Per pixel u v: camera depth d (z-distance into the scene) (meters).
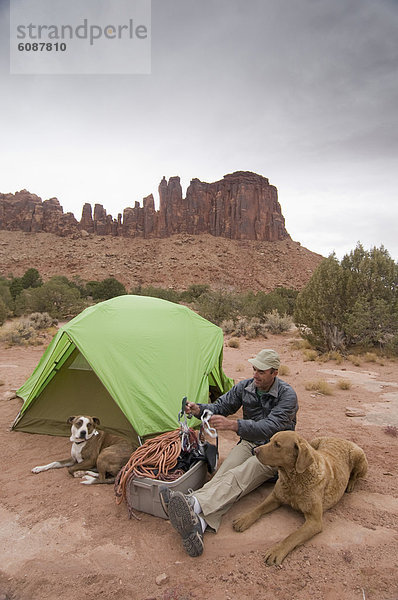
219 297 30.52
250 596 2.78
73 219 140.62
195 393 6.04
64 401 6.61
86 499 4.21
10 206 143.25
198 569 3.09
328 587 2.86
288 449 3.43
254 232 138.50
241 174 143.88
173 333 6.57
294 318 17.98
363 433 6.46
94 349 5.52
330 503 3.68
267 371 4.13
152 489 3.76
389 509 3.97
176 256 123.94
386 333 15.67
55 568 3.12
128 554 3.29
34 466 5.14
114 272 112.12
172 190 141.88
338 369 12.51
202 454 4.23
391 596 2.78
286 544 3.23
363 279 15.64
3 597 2.82
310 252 141.12
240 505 4.01
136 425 5.09
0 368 11.89
